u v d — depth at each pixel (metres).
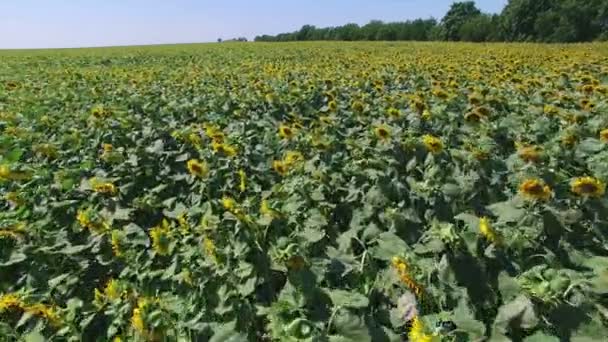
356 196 5.87
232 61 30.12
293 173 6.59
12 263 5.25
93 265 5.51
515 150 7.36
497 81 13.51
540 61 21.61
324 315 3.63
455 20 81.44
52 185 6.77
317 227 5.02
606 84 12.88
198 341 3.91
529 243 4.06
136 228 5.56
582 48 36.62
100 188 6.30
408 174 6.47
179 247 5.20
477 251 3.96
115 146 8.67
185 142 8.15
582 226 4.62
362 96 11.10
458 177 5.69
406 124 8.77
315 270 3.93
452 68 17.48
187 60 33.28
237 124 9.41
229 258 4.50
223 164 7.13
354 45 50.81
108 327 4.39
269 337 3.94
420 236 4.95
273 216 4.71
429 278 3.89
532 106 9.45
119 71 21.09
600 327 3.22
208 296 4.38
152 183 7.37
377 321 4.00
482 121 8.26
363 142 7.29
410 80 15.07
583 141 6.82
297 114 10.93
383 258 4.27
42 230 5.82
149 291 4.85
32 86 15.98
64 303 5.07
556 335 3.28
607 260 4.07
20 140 8.85
